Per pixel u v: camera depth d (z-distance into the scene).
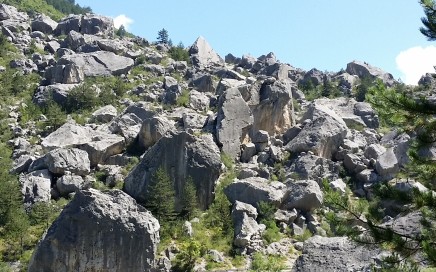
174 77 104.06
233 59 139.12
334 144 69.88
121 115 75.81
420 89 18.94
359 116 84.31
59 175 60.84
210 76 95.38
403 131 18.69
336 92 106.62
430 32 18.09
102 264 45.09
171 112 81.00
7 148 68.25
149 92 91.75
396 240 16.72
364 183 63.06
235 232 52.16
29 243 49.88
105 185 59.75
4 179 55.41
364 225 17.53
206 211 57.47
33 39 118.69
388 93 17.92
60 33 128.50
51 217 53.44
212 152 59.50
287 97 75.94
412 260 16.97
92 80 95.12
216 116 73.31
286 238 53.34
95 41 112.88
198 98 85.81
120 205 47.00
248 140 71.69
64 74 91.44
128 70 103.38
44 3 178.38
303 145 68.19
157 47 129.25
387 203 18.70
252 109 74.31
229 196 58.25
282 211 56.66
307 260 29.50
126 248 45.62
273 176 63.34
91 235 45.28
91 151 64.38
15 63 99.69
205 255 48.78
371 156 67.38
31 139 71.00
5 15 128.25
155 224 47.31
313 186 57.94
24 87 90.06
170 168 58.09
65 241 44.75
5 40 110.69
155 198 53.84
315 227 54.88
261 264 44.56
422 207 17.75
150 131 66.81
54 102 82.38
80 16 130.62
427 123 18.06
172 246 49.19
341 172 65.81
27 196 56.31
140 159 63.84
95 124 75.56
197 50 128.25
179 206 56.75
